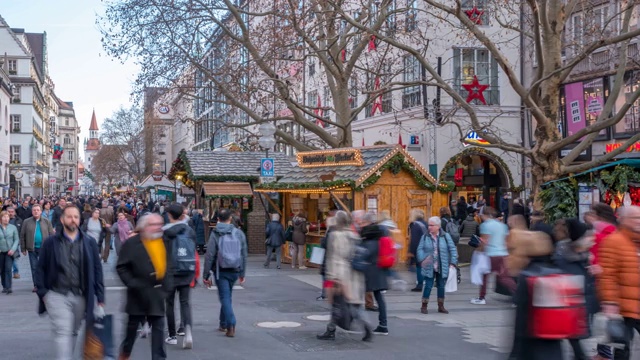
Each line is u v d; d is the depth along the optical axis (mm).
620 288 7012
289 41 27312
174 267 9320
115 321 11531
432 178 20109
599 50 27578
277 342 10039
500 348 9695
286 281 17984
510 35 31594
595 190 16234
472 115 18047
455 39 30891
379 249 10578
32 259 15641
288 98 25688
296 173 22703
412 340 10281
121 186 97562
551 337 5672
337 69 26609
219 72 27766
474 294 15766
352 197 19328
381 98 35094
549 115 18484
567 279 5785
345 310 9953
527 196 31875
